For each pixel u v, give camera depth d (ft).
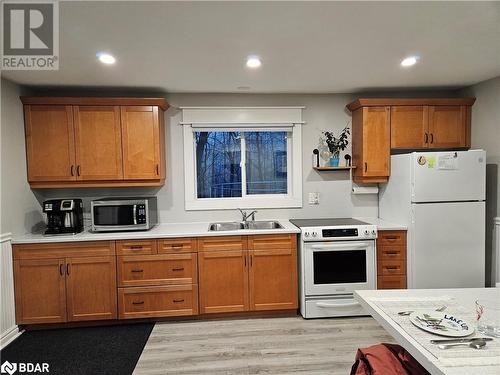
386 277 10.69
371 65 9.14
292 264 10.48
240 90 11.57
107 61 8.36
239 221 12.28
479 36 7.23
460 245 10.32
